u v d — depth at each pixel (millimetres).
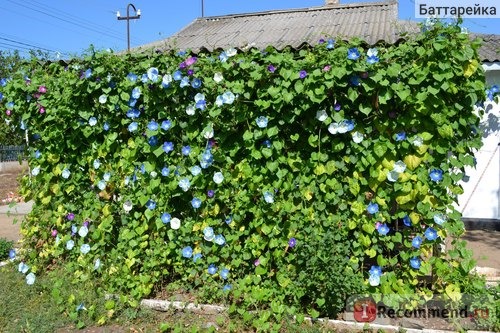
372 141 3402
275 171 3592
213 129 3736
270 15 9914
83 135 4238
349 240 3562
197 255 3902
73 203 4406
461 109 3291
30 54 5535
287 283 3537
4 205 10000
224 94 3541
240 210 3725
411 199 3340
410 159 3332
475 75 3283
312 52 3510
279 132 3611
